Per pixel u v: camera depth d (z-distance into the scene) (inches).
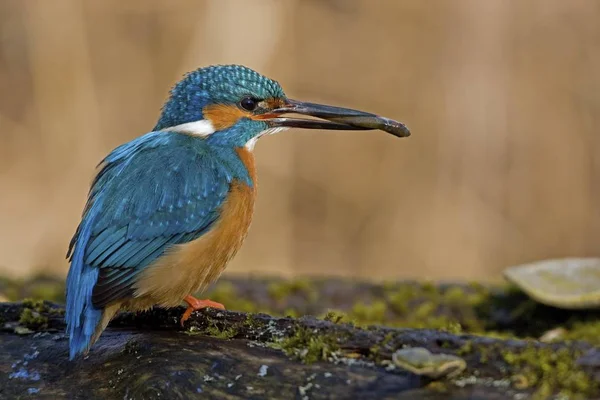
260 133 279.0
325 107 281.4
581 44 633.6
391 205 626.5
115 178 247.9
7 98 622.8
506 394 181.3
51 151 612.4
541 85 637.3
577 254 617.6
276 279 342.6
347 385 193.6
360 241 624.7
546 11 639.1
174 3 636.7
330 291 330.0
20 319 250.5
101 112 634.8
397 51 658.2
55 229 597.0
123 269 234.4
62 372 224.2
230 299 322.3
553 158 626.8
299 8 660.1
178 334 232.1
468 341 193.8
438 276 606.5
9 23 624.1
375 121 279.0
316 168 628.1
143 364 212.1
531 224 620.7
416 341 199.2
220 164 260.4
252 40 613.0
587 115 627.8
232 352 213.6
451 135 639.1
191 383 199.9
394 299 319.3
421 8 657.6
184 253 241.0
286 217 607.8
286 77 618.5
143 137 267.3
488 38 645.3
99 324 228.1
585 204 620.1
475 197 627.2
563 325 295.7
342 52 660.1
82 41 621.9
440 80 651.5
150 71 640.4
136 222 238.5
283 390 195.2
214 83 274.4
